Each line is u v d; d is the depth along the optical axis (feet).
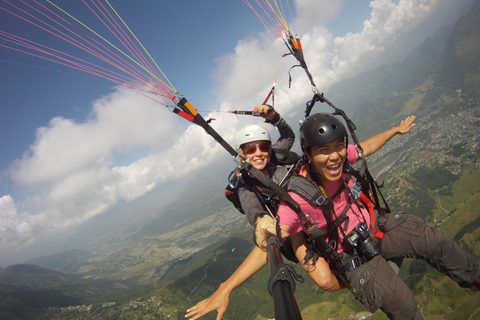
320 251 9.07
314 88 9.48
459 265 8.09
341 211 8.84
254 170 8.92
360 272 8.46
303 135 8.19
